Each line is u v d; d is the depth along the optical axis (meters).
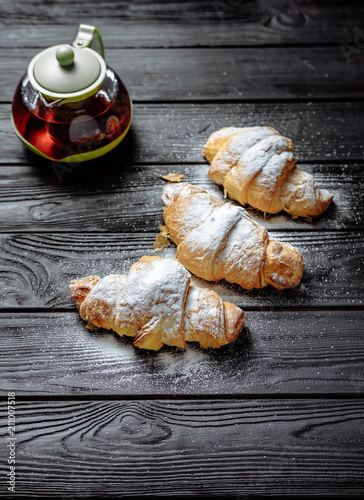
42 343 0.88
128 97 0.98
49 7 1.12
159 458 0.83
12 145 1.00
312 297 0.90
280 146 0.93
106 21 1.11
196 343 0.87
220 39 1.10
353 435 0.84
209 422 0.84
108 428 0.84
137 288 0.85
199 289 0.87
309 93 1.06
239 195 0.93
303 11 1.14
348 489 0.82
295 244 0.94
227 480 0.82
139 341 0.84
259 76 1.07
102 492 0.82
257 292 0.90
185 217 0.90
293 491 0.82
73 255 0.93
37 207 0.96
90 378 0.86
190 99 1.04
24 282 0.91
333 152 1.01
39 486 0.82
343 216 0.96
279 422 0.84
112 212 0.96
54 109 0.91
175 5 1.13
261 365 0.87
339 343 0.88
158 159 0.99
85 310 0.86
